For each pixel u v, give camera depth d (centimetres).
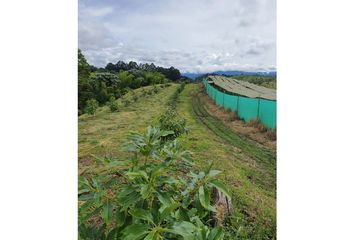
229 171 413
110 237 176
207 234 163
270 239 371
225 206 360
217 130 441
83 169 363
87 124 414
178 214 167
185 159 183
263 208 388
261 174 415
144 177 162
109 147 392
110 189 188
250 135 445
